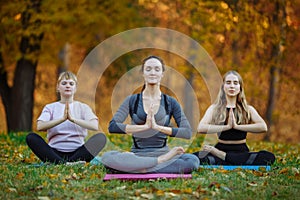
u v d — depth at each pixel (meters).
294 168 6.18
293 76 15.23
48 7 12.69
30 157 7.25
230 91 6.86
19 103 13.91
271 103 16.08
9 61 13.48
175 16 16.33
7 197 4.80
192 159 5.95
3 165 6.46
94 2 13.39
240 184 5.33
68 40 13.58
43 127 6.70
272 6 13.17
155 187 5.12
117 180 5.46
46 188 5.10
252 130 6.79
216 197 4.83
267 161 6.66
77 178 5.61
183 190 4.97
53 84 19.61
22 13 12.91
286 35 13.61
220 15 12.43
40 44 13.33
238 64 15.10
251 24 12.56
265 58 13.75
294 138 19.77
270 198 4.83
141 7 16.03
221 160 6.71
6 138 10.12
